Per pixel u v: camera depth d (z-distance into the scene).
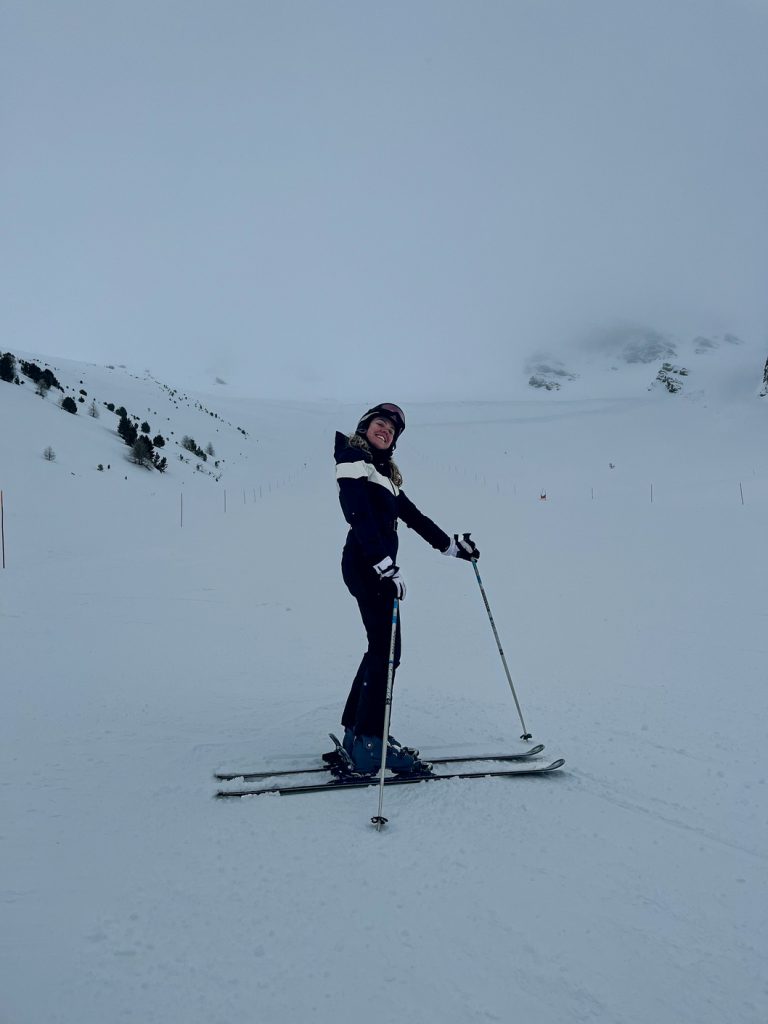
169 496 20.27
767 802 2.49
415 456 43.59
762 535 12.19
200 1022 1.31
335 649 5.38
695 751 3.06
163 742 3.18
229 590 7.98
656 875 1.95
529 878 1.91
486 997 1.41
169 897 1.77
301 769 2.83
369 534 2.72
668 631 5.79
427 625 6.32
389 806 2.45
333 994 1.41
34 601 7.02
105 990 1.40
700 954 1.57
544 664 4.83
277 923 1.66
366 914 1.71
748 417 53.22
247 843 2.11
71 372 41.09
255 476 32.12
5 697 3.89
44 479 17.16
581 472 38.09
